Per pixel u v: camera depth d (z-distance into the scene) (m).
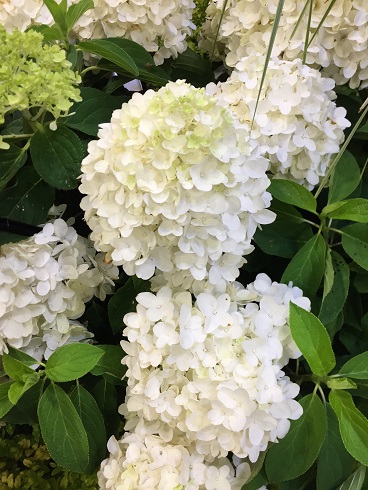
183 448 0.35
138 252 0.35
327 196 0.46
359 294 0.45
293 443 0.36
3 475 0.51
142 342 0.36
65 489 0.48
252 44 0.48
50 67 0.35
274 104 0.40
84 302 0.43
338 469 0.38
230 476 0.36
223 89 0.43
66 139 0.40
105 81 0.54
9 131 0.43
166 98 0.32
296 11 0.45
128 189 0.33
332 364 0.35
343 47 0.47
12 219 0.40
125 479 0.35
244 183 0.34
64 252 0.40
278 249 0.42
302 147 0.42
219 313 0.35
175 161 0.32
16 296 0.38
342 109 0.44
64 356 0.36
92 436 0.40
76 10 0.41
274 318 0.36
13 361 0.37
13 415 0.43
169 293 0.36
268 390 0.33
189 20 0.53
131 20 0.47
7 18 0.46
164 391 0.35
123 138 0.33
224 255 0.36
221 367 0.34
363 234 0.40
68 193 0.46
